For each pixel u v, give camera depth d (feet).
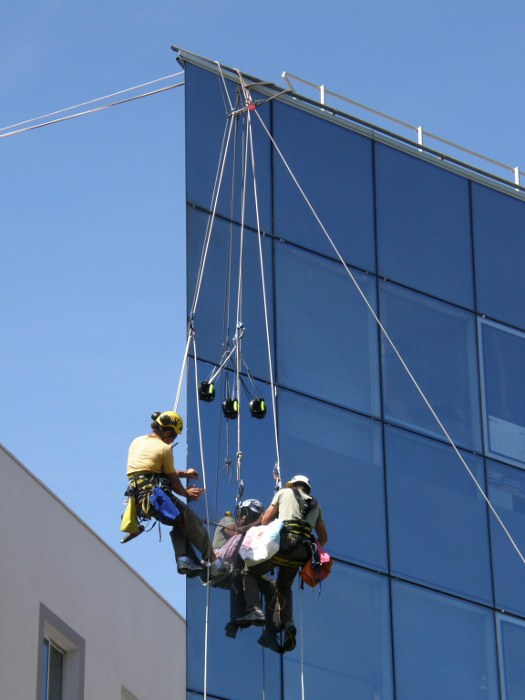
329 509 76.02
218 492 71.31
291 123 83.82
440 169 89.45
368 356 81.10
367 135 87.04
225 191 79.00
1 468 87.45
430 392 82.74
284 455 75.10
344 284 81.82
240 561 68.08
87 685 91.86
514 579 80.69
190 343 73.92
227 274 77.10
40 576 89.15
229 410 72.59
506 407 85.40
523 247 90.84
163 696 102.27
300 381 77.61
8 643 83.87
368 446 78.95
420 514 79.05
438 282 86.12
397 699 73.61
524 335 88.22
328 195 83.61
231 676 68.13
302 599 73.10
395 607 75.82
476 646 77.61
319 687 71.26
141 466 64.34
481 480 82.38
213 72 81.46
